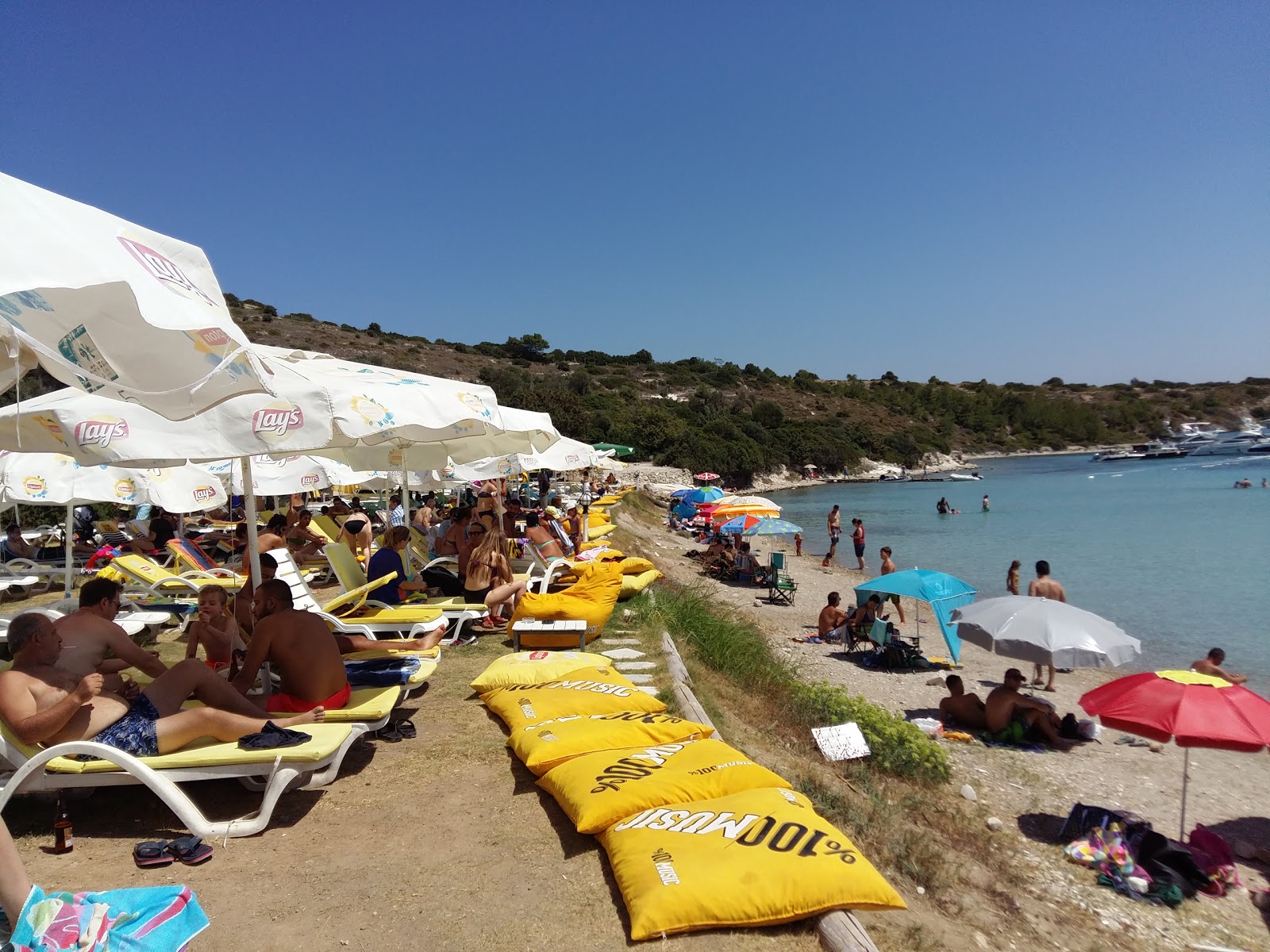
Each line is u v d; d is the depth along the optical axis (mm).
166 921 2797
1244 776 9258
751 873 3508
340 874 3793
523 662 6762
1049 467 102438
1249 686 13602
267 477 12258
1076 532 37188
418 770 5086
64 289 2510
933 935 4570
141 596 10195
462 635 9008
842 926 3369
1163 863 6793
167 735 4234
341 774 5016
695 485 57812
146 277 2752
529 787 4840
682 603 11648
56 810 4340
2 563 13125
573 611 8461
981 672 13664
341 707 5180
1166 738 6688
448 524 14961
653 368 112125
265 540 10141
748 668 9906
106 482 9492
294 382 5031
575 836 4219
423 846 4090
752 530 21016
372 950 3213
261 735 4367
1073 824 7500
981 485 75875
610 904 3594
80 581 12797
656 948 3271
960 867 6297
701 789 4270
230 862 3885
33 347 2707
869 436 96562
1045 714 10203
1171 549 30688
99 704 4199
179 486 10391
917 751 8445
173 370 3270
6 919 2801
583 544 16062
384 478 17188
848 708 9055
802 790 6246
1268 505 48000
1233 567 26062
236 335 3002
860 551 26953
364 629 6949
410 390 5824
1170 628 17797
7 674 3992
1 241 2471
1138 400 174625
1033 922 5727
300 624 5098
